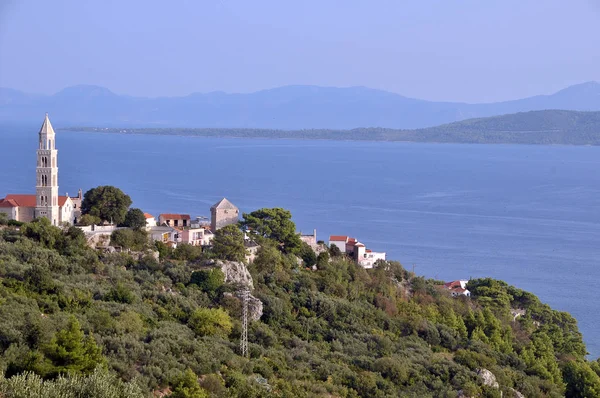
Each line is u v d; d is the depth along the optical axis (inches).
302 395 5531.5
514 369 7613.2
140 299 6550.2
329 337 7298.2
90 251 7391.7
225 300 7062.0
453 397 6466.5
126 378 4862.2
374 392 6112.2
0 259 6451.8
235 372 5428.2
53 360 4628.4
